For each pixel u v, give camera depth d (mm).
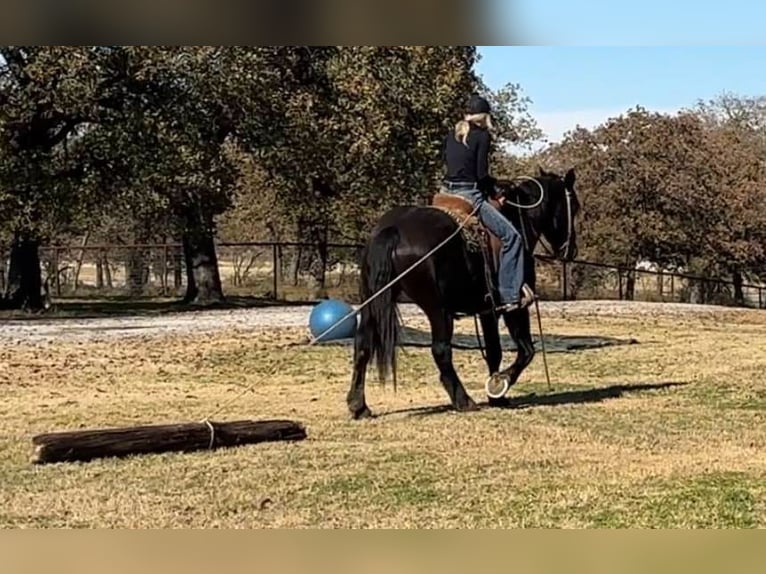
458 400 10562
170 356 16047
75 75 23500
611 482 7395
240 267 42344
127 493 7082
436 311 10031
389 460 8148
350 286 38719
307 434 9266
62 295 35281
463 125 10164
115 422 10180
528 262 10461
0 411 10844
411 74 29000
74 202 25125
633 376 13875
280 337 18781
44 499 6902
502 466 7949
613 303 30266
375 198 30625
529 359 10672
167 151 24953
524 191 10617
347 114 28938
